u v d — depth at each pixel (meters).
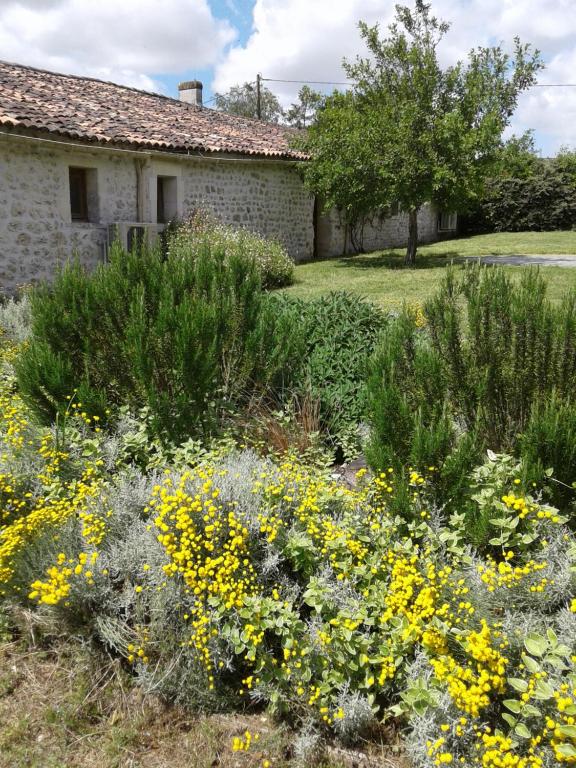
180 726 2.34
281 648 2.45
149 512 2.97
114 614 2.60
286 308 5.84
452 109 14.12
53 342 4.18
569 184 25.25
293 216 16.22
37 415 4.01
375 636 2.38
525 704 1.84
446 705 2.01
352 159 13.70
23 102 10.34
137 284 4.36
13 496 3.37
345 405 4.58
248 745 2.11
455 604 2.28
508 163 14.98
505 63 14.27
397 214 20.50
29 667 2.58
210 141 12.93
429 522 2.85
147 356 3.80
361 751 2.19
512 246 18.69
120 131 10.96
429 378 3.22
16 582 2.75
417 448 2.87
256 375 4.51
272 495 2.85
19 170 9.75
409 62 14.07
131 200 11.52
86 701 2.42
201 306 3.97
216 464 3.32
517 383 3.17
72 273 4.38
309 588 2.45
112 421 4.02
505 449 3.23
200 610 2.41
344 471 3.96
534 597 2.29
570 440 2.64
